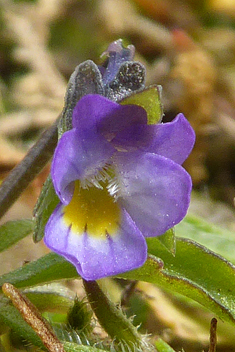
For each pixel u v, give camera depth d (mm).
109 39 236
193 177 185
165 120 197
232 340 139
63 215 115
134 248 115
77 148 113
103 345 123
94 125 114
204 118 193
